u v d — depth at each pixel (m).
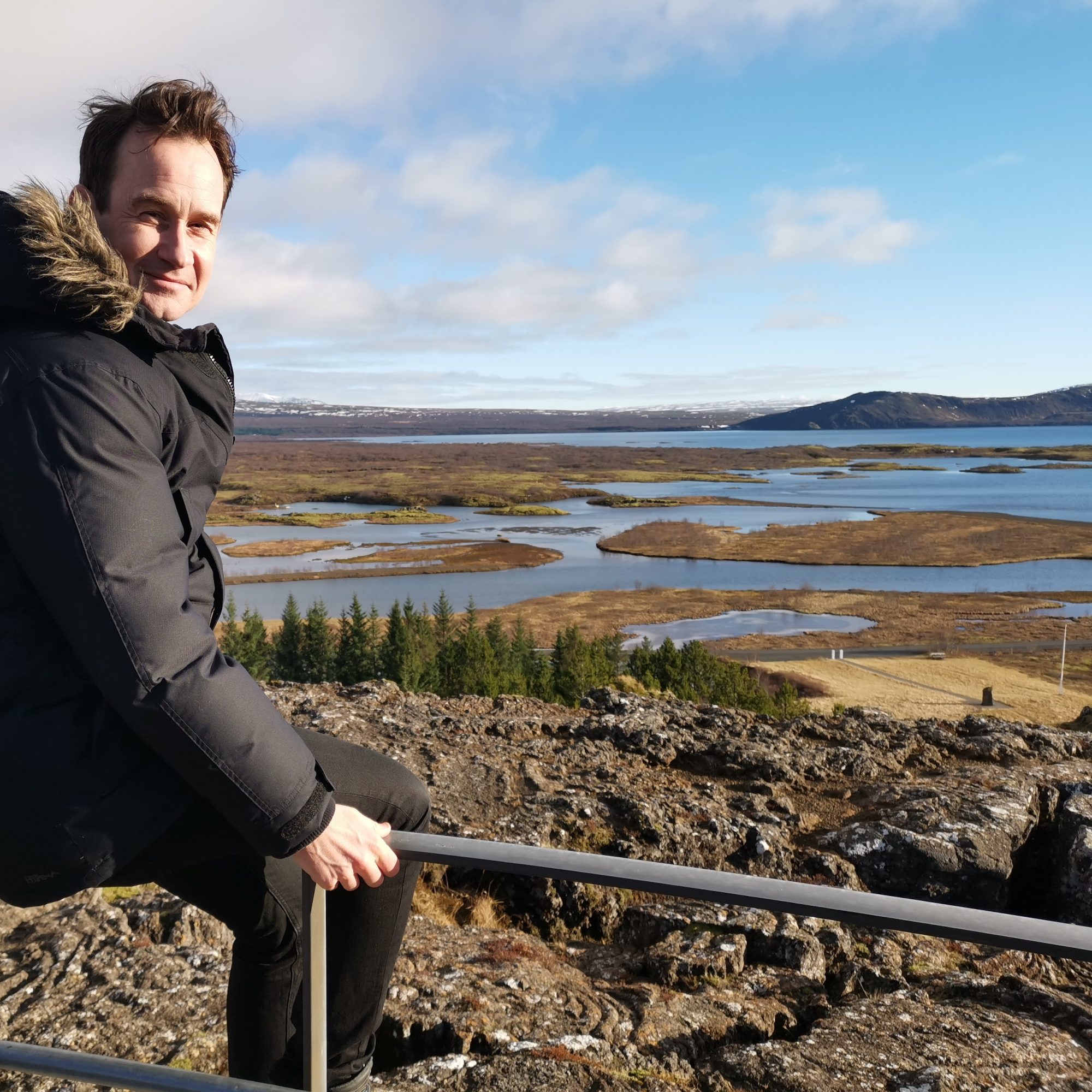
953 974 4.04
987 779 6.48
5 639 1.32
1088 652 77.81
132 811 1.32
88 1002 3.52
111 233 1.57
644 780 6.64
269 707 1.32
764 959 4.32
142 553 1.24
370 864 1.34
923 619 95.62
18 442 1.24
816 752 7.19
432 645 48.91
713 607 103.19
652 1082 2.95
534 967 3.87
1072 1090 2.96
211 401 1.54
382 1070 3.25
